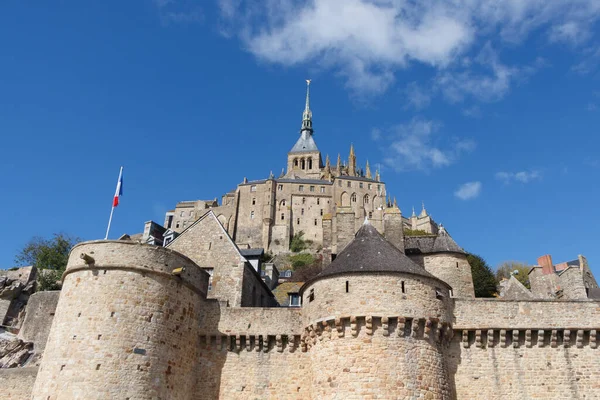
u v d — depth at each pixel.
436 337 24.48
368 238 27.66
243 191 151.00
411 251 34.50
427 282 25.25
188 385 25.94
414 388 22.52
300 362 26.70
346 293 24.55
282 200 149.12
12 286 48.62
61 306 24.92
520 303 26.81
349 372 22.97
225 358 27.23
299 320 27.55
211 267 32.97
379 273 24.77
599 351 25.78
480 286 50.94
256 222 145.38
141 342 23.92
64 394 22.12
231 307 28.42
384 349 23.12
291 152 189.25
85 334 23.42
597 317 26.30
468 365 25.56
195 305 27.84
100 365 22.72
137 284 25.03
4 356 37.94
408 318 23.77
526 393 24.98
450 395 24.33
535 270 41.50
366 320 23.61
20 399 30.16
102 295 24.39
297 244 140.62
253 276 35.19
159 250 26.38
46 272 54.28
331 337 24.23
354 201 149.88
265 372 26.69
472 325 26.14
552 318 26.39
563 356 25.78
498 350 25.97
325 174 175.12
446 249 34.00
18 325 45.25
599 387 24.97
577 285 37.97
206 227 34.97
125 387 22.66
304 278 102.19
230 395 26.27
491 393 24.97
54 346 23.69
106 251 25.52
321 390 23.62
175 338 25.61
